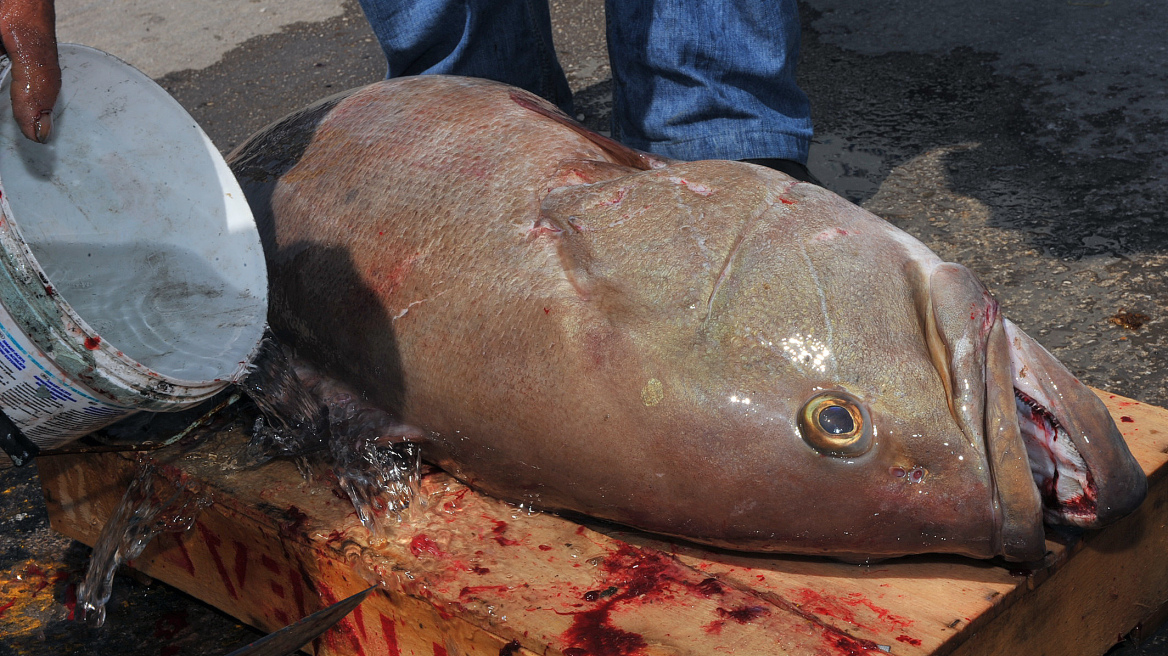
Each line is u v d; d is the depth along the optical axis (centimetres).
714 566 201
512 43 352
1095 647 216
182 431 229
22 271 169
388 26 351
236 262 224
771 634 180
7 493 304
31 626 256
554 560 204
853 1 558
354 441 226
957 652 182
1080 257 346
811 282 189
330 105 256
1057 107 437
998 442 183
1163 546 223
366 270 225
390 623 206
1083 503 199
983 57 486
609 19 332
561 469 201
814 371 184
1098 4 514
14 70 190
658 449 190
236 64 602
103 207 224
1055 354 307
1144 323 314
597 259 198
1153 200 370
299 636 190
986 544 189
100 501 257
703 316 189
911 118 447
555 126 226
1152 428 225
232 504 224
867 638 178
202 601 257
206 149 228
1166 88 438
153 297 222
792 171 334
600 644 179
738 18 316
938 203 386
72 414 187
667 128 333
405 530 214
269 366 219
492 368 204
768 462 185
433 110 238
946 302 190
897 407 182
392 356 220
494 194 215
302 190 241
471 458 216
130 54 631
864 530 190
